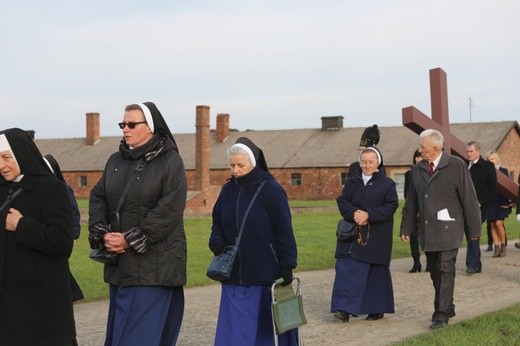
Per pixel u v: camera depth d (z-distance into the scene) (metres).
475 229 8.59
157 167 5.95
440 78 13.52
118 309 5.86
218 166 60.75
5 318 4.83
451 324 8.29
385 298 9.05
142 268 5.79
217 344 6.21
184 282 5.98
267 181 6.39
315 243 18.38
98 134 71.00
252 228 6.29
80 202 54.00
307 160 58.72
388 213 8.98
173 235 5.93
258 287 6.29
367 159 9.20
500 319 8.45
